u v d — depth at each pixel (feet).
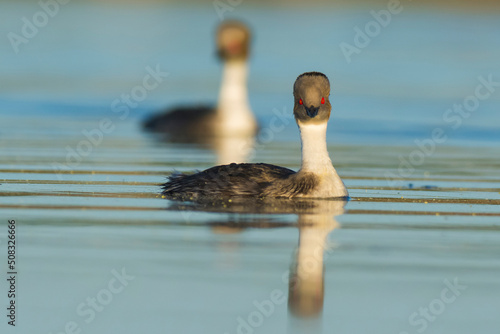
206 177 48.91
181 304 32.45
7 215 44.04
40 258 36.91
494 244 39.96
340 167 63.82
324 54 138.92
